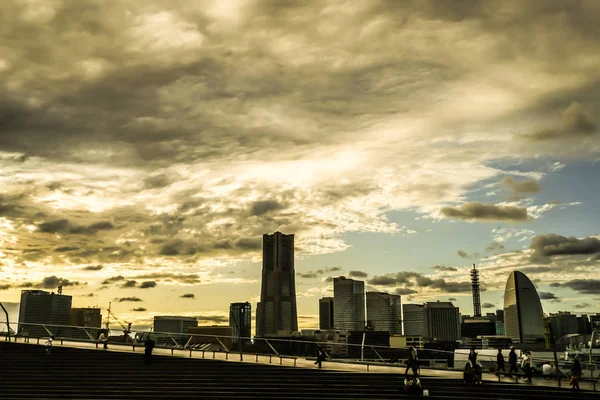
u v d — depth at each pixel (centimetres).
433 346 16000
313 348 5603
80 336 5894
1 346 4972
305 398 3978
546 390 3850
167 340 5600
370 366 4841
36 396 4203
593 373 4525
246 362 4603
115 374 4462
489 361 5275
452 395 3938
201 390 4159
